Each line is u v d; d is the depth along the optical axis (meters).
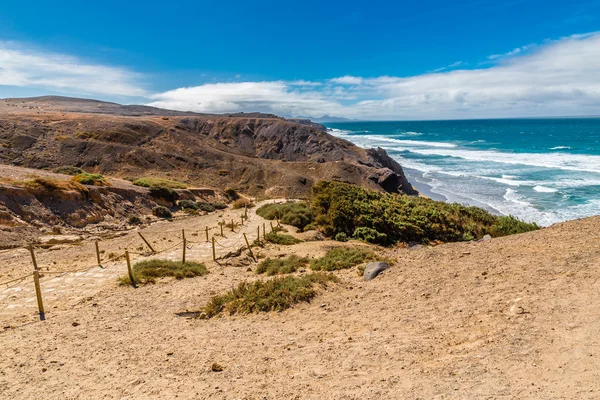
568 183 44.59
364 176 57.91
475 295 7.25
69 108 133.88
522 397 3.81
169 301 10.34
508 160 69.56
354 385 4.67
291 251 16.70
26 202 22.20
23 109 96.38
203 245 18.80
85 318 9.05
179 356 6.41
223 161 62.31
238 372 5.54
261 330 7.54
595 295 5.86
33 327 8.41
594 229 10.59
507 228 22.31
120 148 57.00
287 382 5.03
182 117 105.25
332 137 89.44
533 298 6.35
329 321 7.57
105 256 16.39
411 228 21.89
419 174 62.56
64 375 5.87
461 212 24.97
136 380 5.51
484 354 4.91
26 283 12.25
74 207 24.59
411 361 5.14
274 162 66.25
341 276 11.05
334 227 22.73
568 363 4.29
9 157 50.41
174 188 38.69
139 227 25.41
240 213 32.78
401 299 8.07
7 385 5.59
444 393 4.13
